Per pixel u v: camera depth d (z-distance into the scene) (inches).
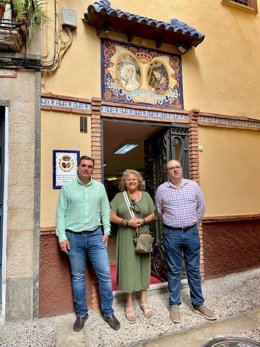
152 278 166.7
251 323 119.6
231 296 145.9
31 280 124.0
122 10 159.8
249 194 188.4
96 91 147.0
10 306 121.5
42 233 127.6
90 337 111.2
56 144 135.3
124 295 142.3
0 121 131.6
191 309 133.0
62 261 131.0
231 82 189.6
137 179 130.0
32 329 116.5
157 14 170.1
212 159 176.7
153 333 113.6
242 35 199.6
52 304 127.6
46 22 138.6
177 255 127.6
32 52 132.6
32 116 130.7
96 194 123.5
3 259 123.9
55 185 132.7
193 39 164.7
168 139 165.5
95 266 122.7
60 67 139.6
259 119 197.2
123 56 155.9
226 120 182.9
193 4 183.2
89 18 143.6
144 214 128.9
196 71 177.5
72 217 121.1
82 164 119.4
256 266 187.6
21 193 126.7
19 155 128.0
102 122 145.6
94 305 133.6
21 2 125.3
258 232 191.5
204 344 105.3
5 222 125.0
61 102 137.0
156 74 164.1
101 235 125.7
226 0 195.2
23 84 131.0
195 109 168.4
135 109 154.0
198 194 128.2
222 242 176.1
